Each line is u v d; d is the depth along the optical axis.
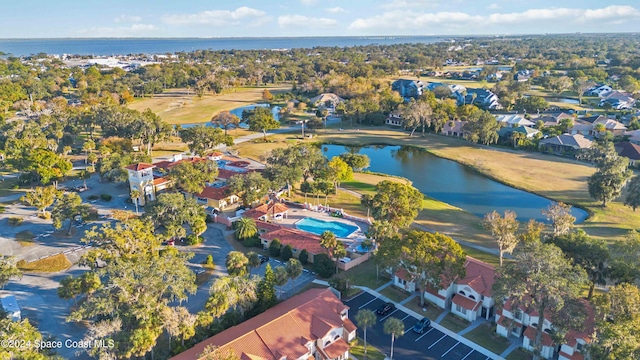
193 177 118.25
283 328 62.00
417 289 81.56
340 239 100.19
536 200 130.50
